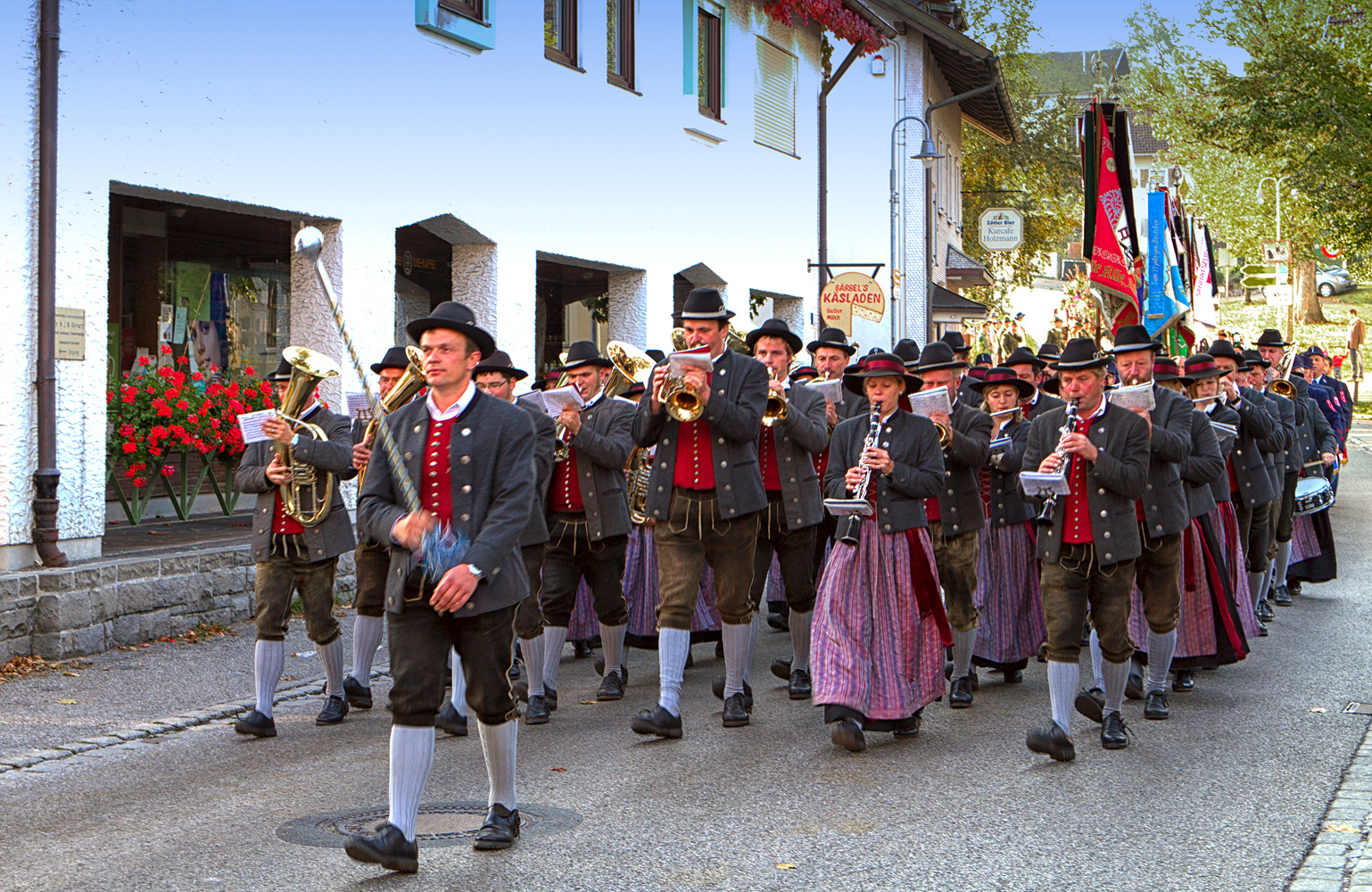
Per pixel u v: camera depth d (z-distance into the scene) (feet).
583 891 15.89
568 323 60.95
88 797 19.97
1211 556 27.30
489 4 45.37
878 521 23.40
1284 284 137.39
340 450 24.08
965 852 17.34
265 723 23.77
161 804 19.58
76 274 31.45
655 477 24.16
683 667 23.99
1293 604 39.29
